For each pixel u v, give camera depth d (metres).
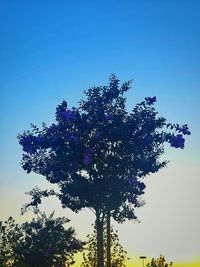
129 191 25.56
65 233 37.78
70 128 25.56
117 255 35.41
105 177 25.23
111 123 25.39
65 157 25.33
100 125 25.25
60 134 25.50
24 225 38.53
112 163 25.02
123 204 26.53
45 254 37.19
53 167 25.70
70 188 25.31
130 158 25.41
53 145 25.33
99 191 25.33
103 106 25.84
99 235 26.06
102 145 24.88
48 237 37.62
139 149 25.30
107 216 26.70
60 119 25.70
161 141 25.75
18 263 37.12
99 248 25.94
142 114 25.80
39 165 26.22
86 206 26.00
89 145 25.09
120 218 26.45
